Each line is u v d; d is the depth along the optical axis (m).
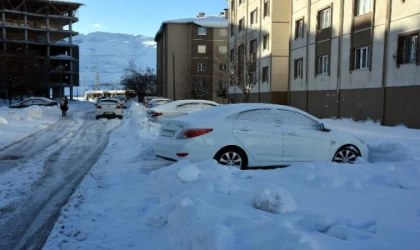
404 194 5.30
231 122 7.54
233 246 3.35
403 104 17.83
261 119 7.77
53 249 4.04
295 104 28.91
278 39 31.36
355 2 21.56
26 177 7.45
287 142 7.76
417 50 16.94
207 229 3.54
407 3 17.50
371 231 3.90
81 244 4.16
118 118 25.34
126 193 6.05
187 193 5.05
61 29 71.69
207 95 59.38
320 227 4.06
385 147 8.95
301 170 6.42
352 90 21.83
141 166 8.39
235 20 41.03
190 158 7.19
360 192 5.41
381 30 19.28
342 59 22.78
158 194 5.68
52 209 5.47
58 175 7.65
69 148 11.45
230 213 4.15
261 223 3.76
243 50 36.75
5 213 5.29
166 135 7.79
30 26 69.50
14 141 13.01
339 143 8.15
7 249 4.15
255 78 32.34
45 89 60.91
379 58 19.42
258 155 7.58
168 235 4.16
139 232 4.46
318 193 5.31
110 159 9.38
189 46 61.94
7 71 45.19
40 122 20.52
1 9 64.69
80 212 5.17
